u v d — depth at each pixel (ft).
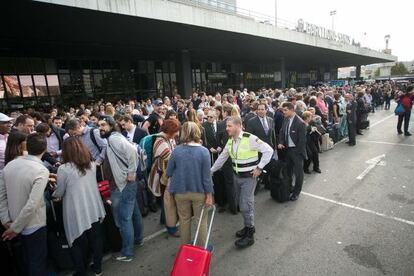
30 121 14.87
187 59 66.49
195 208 11.03
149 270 11.30
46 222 10.49
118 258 11.96
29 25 35.37
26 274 9.84
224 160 12.91
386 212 14.88
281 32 66.33
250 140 12.03
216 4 63.26
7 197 9.13
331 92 35.60
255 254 11.86
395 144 30.12
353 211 15.20
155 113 20.58
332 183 19.52
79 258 10.41
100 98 58.85
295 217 14.89
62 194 10.01
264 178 19.19
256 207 16.35
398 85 94.79
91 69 57.47
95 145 15.06
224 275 10.64
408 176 19.97
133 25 40.78
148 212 16.55
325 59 134.00
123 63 62.80
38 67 49.88
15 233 8.84
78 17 34.17
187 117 17.22
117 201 11.59
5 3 27.32
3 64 45.83
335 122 32.19
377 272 10.34
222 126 16.57
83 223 10.12
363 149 28.66
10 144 10.09
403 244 11.99
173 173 10.93
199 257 8.63
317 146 22.03
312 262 11.11
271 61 114.62
